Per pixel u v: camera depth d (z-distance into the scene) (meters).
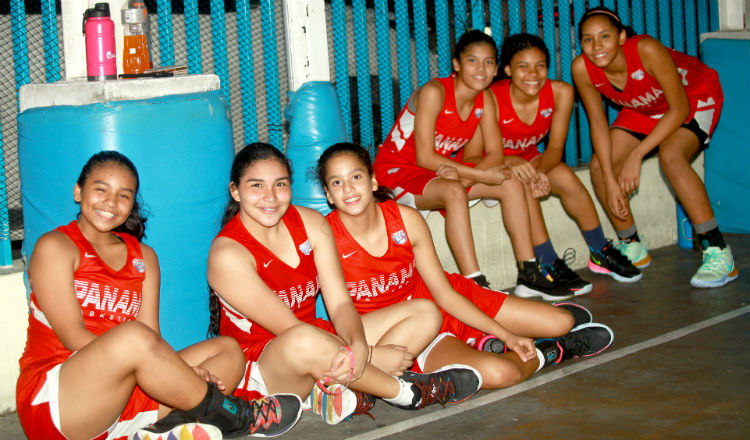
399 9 4.54
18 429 3.16
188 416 2.77
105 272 2.88
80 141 3.12
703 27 5.93
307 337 2.90
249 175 3.02
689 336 3.76
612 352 3.62
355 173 3.24
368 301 3.43
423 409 3.15
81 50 3.60
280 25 4.49
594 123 4.83
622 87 4.80
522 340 3.31
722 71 5.60
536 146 4.95
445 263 4.55
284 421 2.96
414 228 3.42
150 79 3.26
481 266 4.75
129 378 2.63
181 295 3.30
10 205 3.97
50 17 3.54
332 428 3.03
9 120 3.92
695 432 2.76
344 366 2.88
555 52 5.16
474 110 4.36
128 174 2.86
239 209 3.27
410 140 4.39
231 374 2.96
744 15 5.86
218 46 3.92
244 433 2.92
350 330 3.05
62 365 2.67
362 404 3.03
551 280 4.52
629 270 4.80
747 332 3.76
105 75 3.31
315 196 3.74
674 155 4.66
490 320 3.39
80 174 2.97
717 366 3.37
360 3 4.35
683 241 5.54
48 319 2.79
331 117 3.80
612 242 5.35
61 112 3.14
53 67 3.58
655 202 5.55
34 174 3.21
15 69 3.53
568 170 4.72
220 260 3.04
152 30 4.27
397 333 3.21
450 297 3.43
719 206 5.80
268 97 4.07
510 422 2.95
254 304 3.04
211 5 3.89
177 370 2.65
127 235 3.00
